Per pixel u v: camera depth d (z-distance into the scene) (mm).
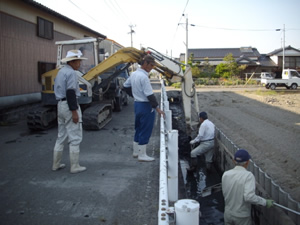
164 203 1884
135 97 4922
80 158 5484
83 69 8789
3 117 9891
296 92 23812
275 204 3670
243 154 3762
